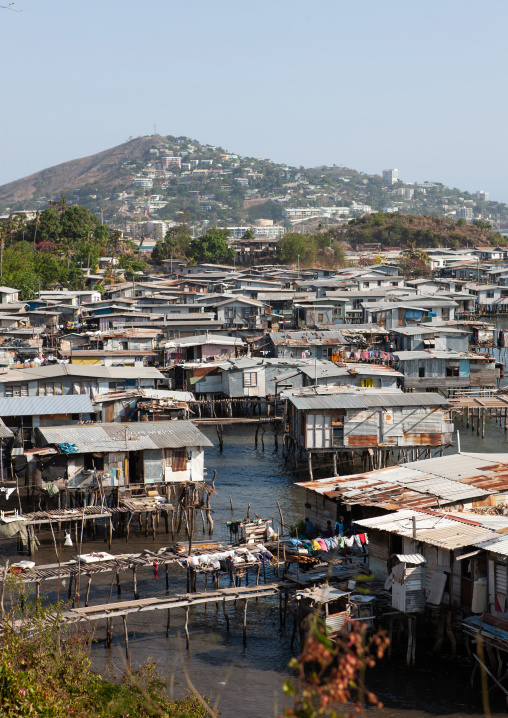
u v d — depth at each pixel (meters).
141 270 197.00
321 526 45.72
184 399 68.38
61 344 101.12
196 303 127.81
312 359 82.25
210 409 78.62
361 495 41.81
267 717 28.89
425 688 31.23
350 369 73.62
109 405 64.75
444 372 83.62
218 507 54.28
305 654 8.93
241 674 32.47
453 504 40.12
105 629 36.66
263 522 44.03
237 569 38.16
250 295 139.50
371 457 59.31
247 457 68.38
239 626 37.41
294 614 36.25
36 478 51.03
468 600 32.72
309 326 115.19
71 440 50.09
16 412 55.22
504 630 30.86
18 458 55.09
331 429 59.06
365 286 155.12
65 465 49.09
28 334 102.75
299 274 169.38
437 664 33.19
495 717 29.02
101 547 46.84
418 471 46.09
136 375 70.12
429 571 33.84
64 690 22.12
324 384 72.12
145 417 64.56
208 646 35.12
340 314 123.62
